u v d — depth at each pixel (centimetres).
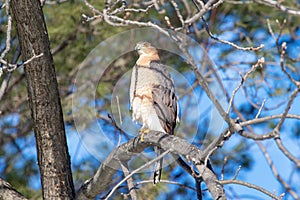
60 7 1523
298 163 629
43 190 973
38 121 957
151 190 1348
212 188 739
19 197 980
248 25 1545
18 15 949
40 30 954
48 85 954
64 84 1561
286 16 1516
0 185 984
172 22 1502
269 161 1276
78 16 1519
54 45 1562
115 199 1331
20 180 1487
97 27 1522
